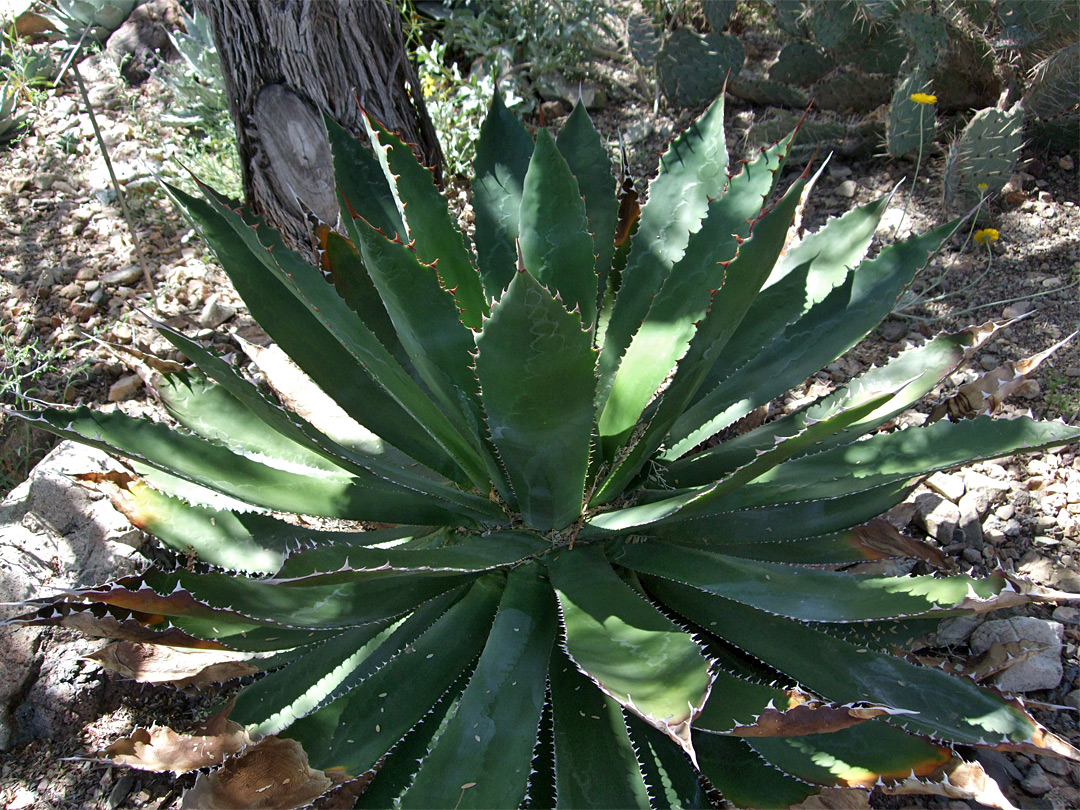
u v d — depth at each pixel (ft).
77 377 4.40
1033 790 2.78
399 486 2.81
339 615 2.45
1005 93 4.47
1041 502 3.59
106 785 2.91
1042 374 4.07
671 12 6.35
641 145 5.71
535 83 6.18
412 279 2.49
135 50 6.75
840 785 2.36
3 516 3.46
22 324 4.63
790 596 2.50
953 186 4.74
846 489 2.60
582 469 2.54
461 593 2.86
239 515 2.76
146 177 5.66
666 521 2.80
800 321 3.22
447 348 2.64
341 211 3.03
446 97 5.98
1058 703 3.00
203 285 4.92
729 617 2.71
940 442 2.67
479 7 6.64
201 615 2.19
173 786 2.91
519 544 2.74
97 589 2.04
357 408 2.99
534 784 2.58
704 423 3.16
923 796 2.81
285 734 2.42
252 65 4.07
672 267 2.93
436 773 2.24
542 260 2.89
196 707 3.11
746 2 6.47
